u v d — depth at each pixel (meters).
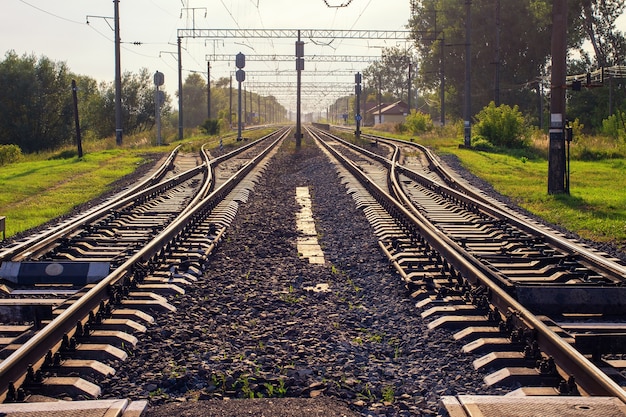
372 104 149.25
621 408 4.52
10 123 58.41
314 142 50.94
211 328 7.27
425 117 65.19
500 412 4.54
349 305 8.36
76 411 4.58
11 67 58.72
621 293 7.64
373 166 27.94
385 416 5.00
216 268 10.31
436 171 25.92
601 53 68.31
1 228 12.77
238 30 48.00
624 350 5.84
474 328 6.76
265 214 16.39
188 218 13.26
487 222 13.74
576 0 66.12
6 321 7.10
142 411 4.82
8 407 4.64
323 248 12.34
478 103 70.06
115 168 28.78
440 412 4.98
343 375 5.82
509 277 9.14
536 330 6.06
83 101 69.25
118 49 43.56
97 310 7.29
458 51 69.31
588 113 61.88
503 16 66.31
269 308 8.12
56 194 20.31
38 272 9.15
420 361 6.32
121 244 11.68
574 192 19.94
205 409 4.93
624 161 29.92
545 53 67.62
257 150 41.16
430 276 9.07
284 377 5.71
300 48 46.38
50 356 5.74
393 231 12.99
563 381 5.26
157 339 6.76
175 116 124.25
